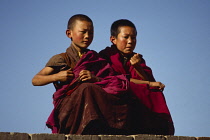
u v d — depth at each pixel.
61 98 12.01
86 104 11.39
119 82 11.97
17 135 9.61
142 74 13.05
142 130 12.46
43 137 9.78
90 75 11.91
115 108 11.69
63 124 11.67
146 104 12.35
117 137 10.36
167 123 12.53
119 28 13.36
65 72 11.95
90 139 10.12
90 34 12.80
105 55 13.43
